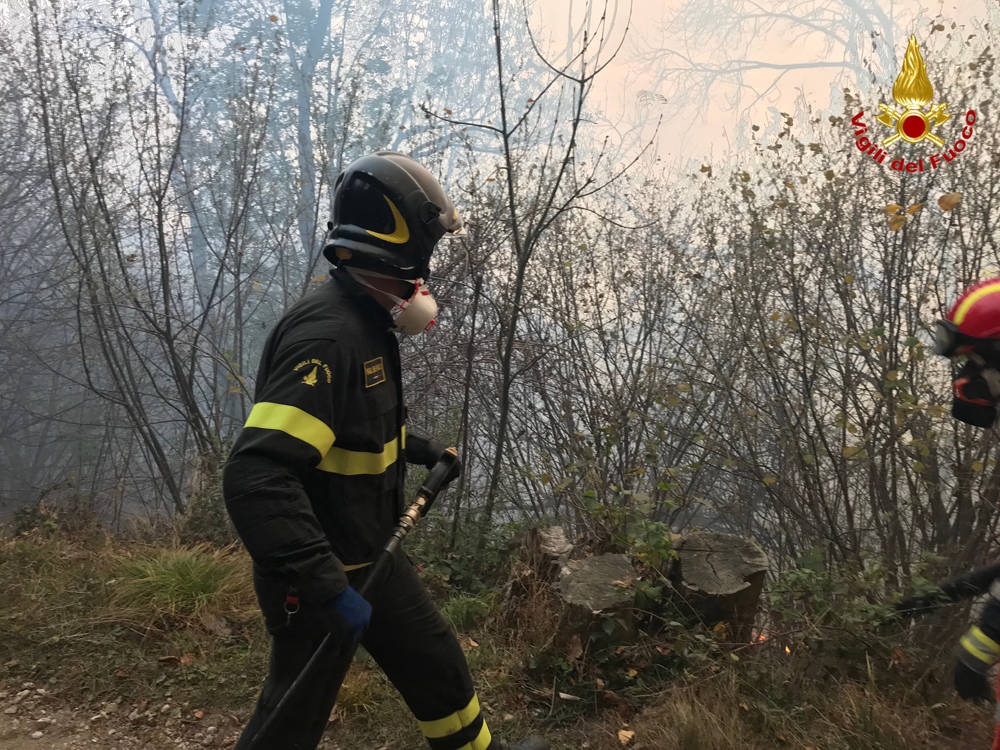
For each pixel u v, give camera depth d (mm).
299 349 1739
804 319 5371
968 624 3199
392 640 2031
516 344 6547
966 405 2098
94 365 10844
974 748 2783
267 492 1585
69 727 3023
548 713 3049
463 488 5355
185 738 2994
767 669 3113
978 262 5215
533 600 3559
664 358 6973
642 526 3648
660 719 2891
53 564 4309
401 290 1969
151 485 11945
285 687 1868
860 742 2746
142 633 3607
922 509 4852
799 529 5523
